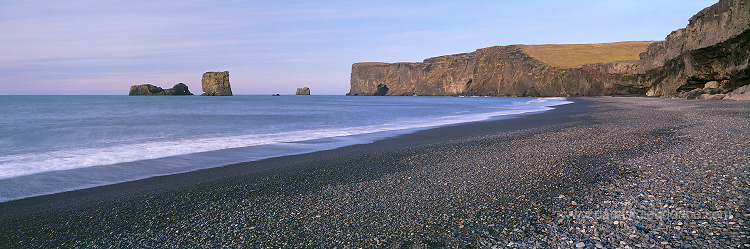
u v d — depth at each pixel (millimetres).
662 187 7383
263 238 6133
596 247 5039
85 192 9625
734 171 8039
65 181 10867
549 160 11406
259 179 10602
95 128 26984
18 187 10180
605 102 62062
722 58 55938
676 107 36531
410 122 31656
